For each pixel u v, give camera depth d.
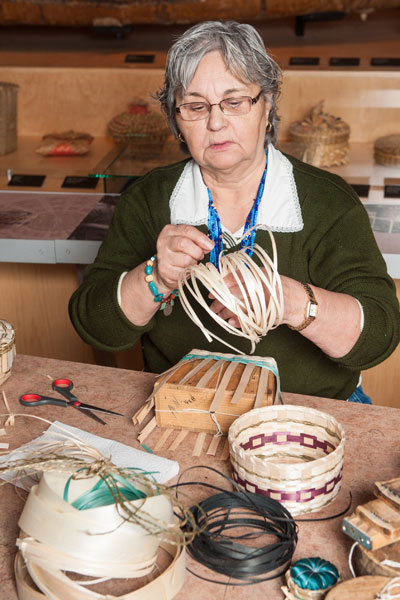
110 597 0.89
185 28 3.90
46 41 3.86
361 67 3.22
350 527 0.95
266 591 0.95
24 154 3.09
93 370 1.55
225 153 1.45
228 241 1.60
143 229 1.71
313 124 2.86
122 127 2.90
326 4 3.34
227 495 1.07
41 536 0.90
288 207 1.58
